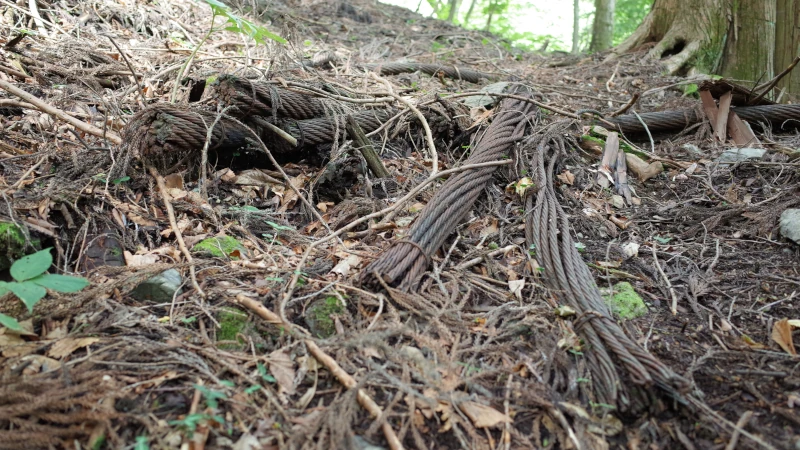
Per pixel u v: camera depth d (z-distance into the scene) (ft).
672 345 1.98
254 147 2.80
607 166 3.28
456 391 1.70
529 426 1.64
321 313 1.93
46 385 1.49
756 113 3.83
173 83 3.39
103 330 1.79
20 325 1.72
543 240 2.40
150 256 2.15
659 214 2.92
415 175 3.06
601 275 2.36
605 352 1.81
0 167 2.38
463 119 3.45
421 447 1.52
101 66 3.38
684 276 2.40
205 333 1.81
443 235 2.38
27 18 3.75
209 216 2.44
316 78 3.70
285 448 1.45
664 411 1.69
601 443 1.58
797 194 2.85
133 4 4.54
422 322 1.98
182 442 1.45
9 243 1.88
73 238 2.15
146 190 2.53
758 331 2.07
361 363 1.77
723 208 2.87
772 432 1.64
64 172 2.42
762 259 2.50
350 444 1.48
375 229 2.50
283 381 1.67
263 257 2.26
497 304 2.15
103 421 1.44
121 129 2.85
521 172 2.94
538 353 1.88
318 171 2.98
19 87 2.94
